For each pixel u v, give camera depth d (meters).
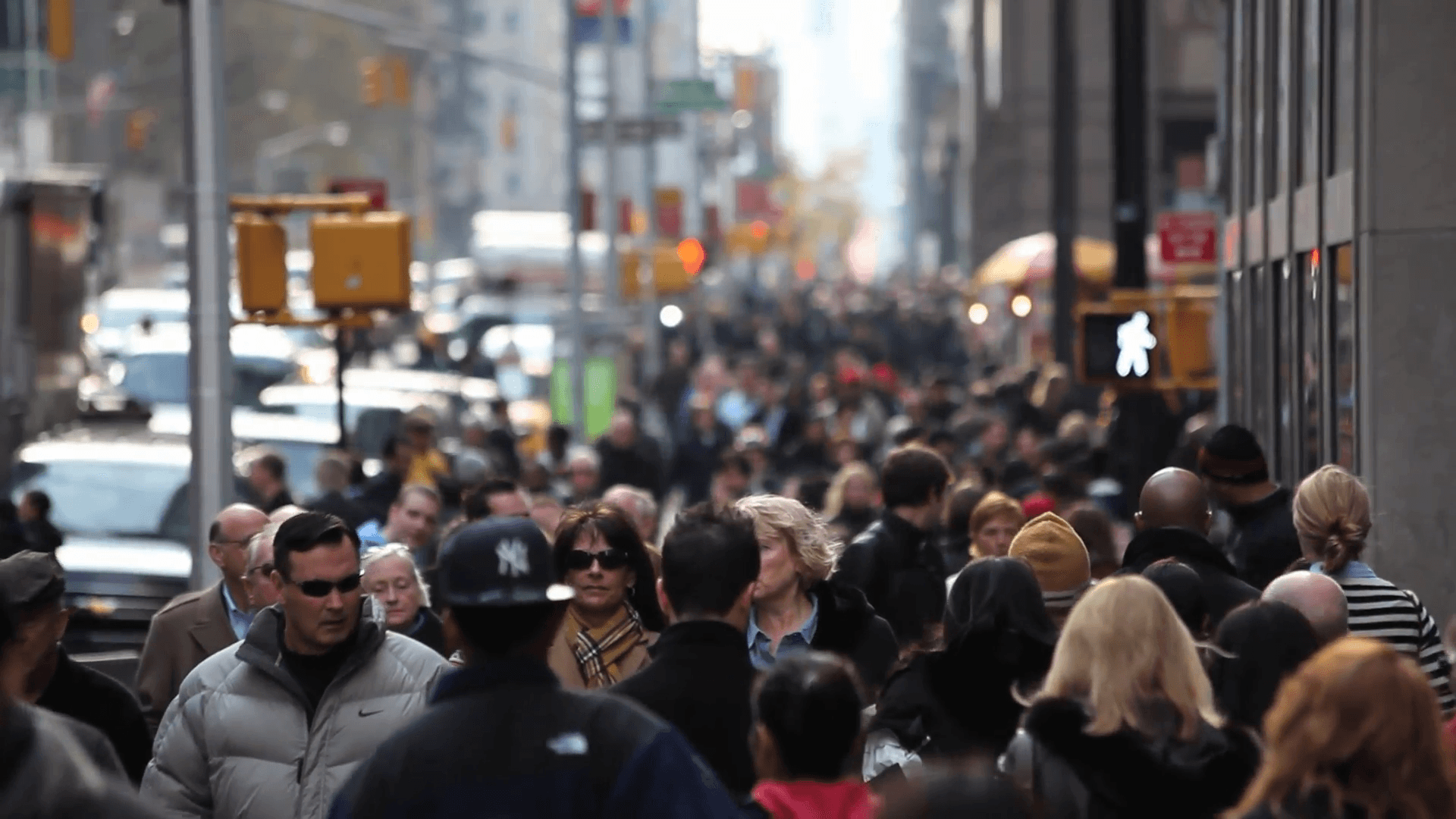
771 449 71.50
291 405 60.72
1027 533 19.39
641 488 59.69
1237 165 45.72
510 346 100.62
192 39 36.09
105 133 178.88
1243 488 24.36
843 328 139.50
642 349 114.81
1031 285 90.81
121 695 18.03
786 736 12.71
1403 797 10.95
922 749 15.79
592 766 11.63
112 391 70.56
